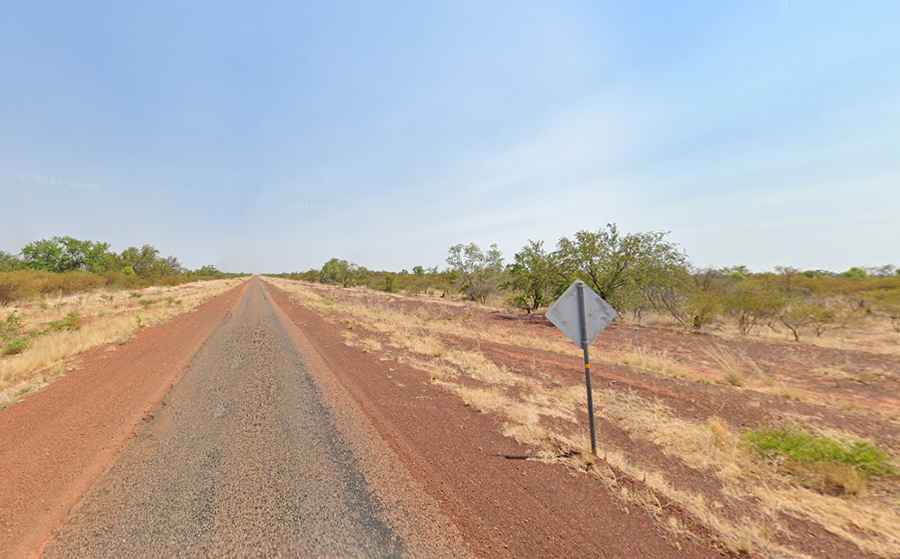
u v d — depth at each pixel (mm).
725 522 3088
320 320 16828
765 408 6258
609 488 3580
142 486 3547
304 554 2652
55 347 9344
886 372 8938
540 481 3695
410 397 6348
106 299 27391
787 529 3045
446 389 6855
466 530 2928
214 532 2887
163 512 3137
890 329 15516
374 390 6695
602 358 10102
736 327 16859
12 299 23797
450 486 3582
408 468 3914
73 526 2953
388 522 3027
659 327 17219
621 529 2961
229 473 3799
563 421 5457
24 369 7680
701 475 3998
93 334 11453
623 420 5535
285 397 6262
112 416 5359
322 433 4812
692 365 9812
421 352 10156
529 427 5020
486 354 10383
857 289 23219
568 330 4398
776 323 16938
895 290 19578
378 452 4281
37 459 4066
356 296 35688
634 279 18281
